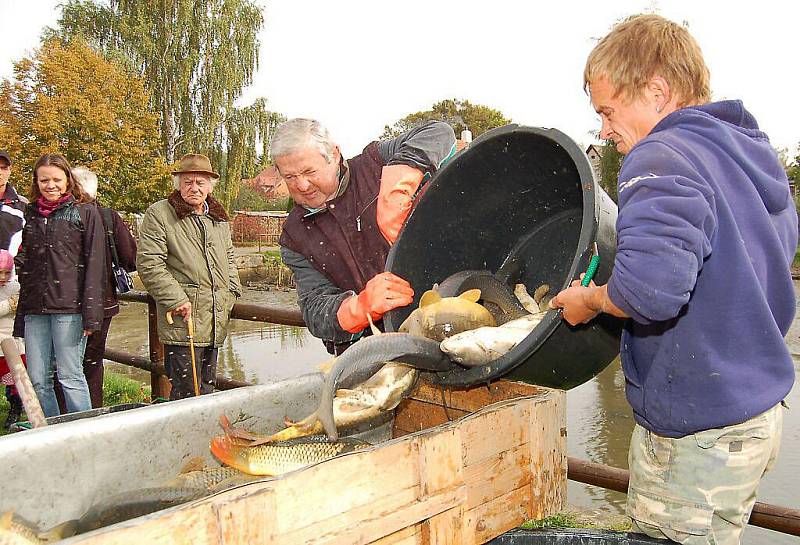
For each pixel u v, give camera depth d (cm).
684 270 166
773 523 306
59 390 592
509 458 217
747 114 196
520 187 307
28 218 500
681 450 195
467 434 202
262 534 151
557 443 235
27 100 2998
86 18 3341
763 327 181
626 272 173
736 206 181
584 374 258
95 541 131
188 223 511
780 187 190
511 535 220
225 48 3091
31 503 213
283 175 332
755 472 190
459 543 197
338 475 168
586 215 226
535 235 325
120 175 3067
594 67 201
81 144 2984
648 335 197
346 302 304
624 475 339
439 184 300
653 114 197
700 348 185
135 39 3156
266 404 272
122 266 552
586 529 218
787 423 833
